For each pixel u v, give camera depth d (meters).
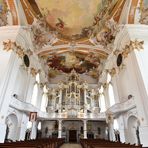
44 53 17.69
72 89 23.06
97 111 21.23
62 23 14.48
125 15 11.92
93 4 12.64
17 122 12.76
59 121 20.36
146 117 8.96
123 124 12.84
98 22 14.23
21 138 12.84
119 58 13.71
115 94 14.55
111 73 16.03
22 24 12.52
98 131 21.09
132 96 10.97
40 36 15.12
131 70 11.12
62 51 18.31
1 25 12.07
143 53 10.70
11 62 11.01
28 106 13.93
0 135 9.08
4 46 11.37
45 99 21.62
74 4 12.70
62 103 22.30
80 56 19.62
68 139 20.98
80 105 22.06
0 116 9.38
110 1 12.21
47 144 6.36
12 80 10.88
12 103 11.64
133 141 11.73
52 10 13.19
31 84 15.47
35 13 13.02
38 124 19.92
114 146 5.45
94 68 21.78
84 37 16.06
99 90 21.97
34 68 16.39
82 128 21.55
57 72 23.28
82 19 14.03
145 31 11.50
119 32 12.73
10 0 11.09
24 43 13.13
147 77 9.72
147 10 11.40
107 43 15.64
